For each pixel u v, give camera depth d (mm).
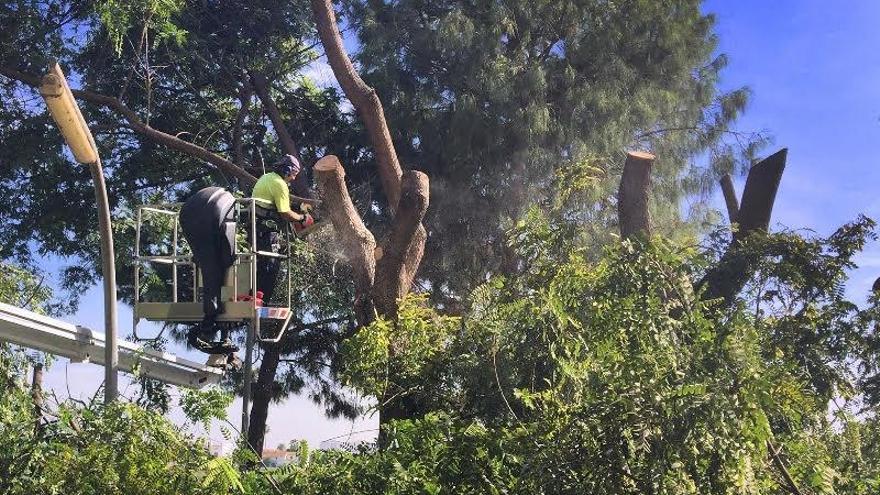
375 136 10914
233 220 8438
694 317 5559
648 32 17375
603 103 16078
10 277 10945
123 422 5480
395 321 8195
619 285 5637
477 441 5895
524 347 6133
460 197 15961
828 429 7035
